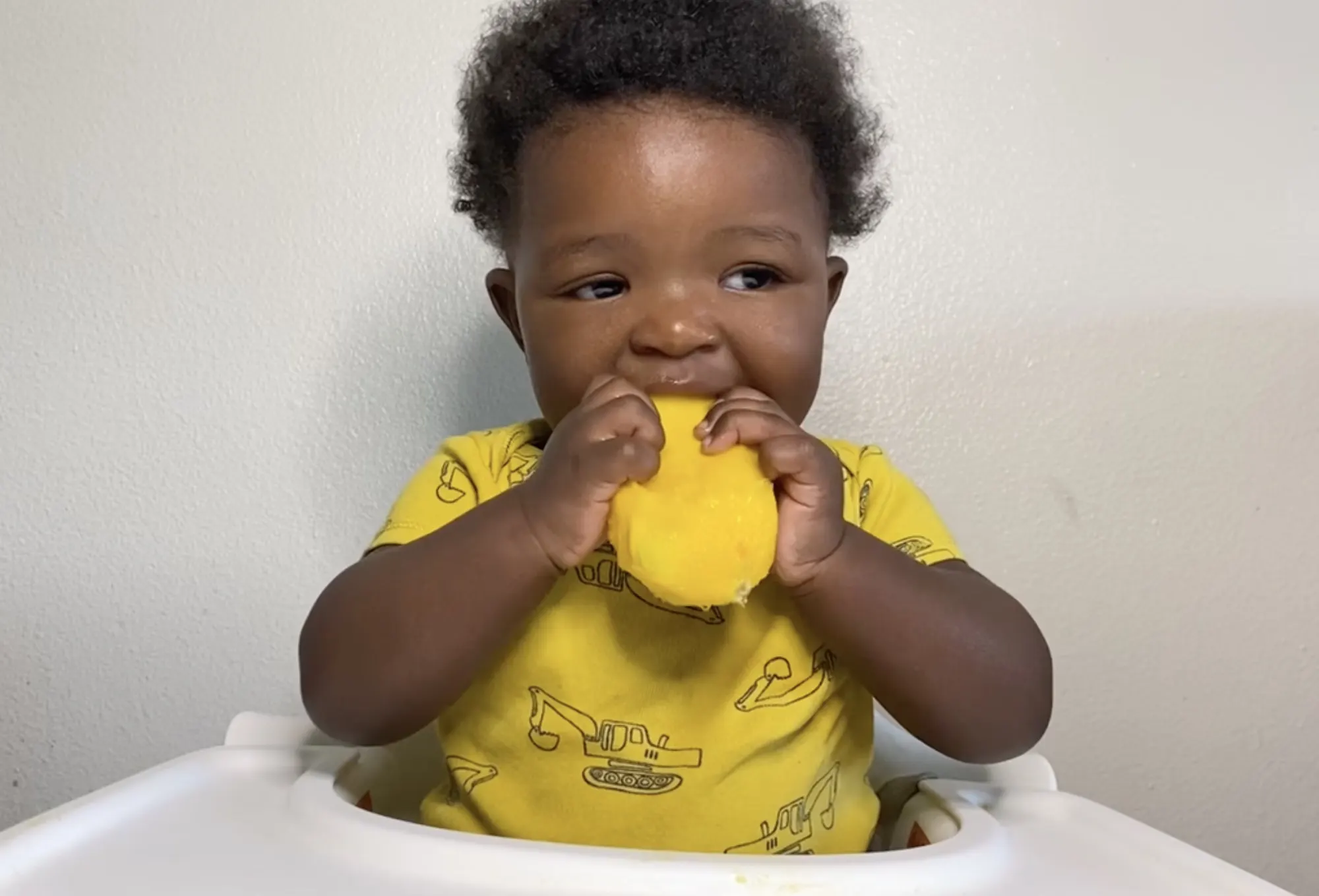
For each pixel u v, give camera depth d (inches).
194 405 34.0
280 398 34.0
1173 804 32.9
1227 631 33.3
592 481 18.5
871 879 15.4
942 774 25.2
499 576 19.7
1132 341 33.9
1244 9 34.0
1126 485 33.6
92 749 33.4
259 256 34.2
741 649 23.1
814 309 22.5
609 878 14.9
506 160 23.9
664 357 21.1
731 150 21.2
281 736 23.3
